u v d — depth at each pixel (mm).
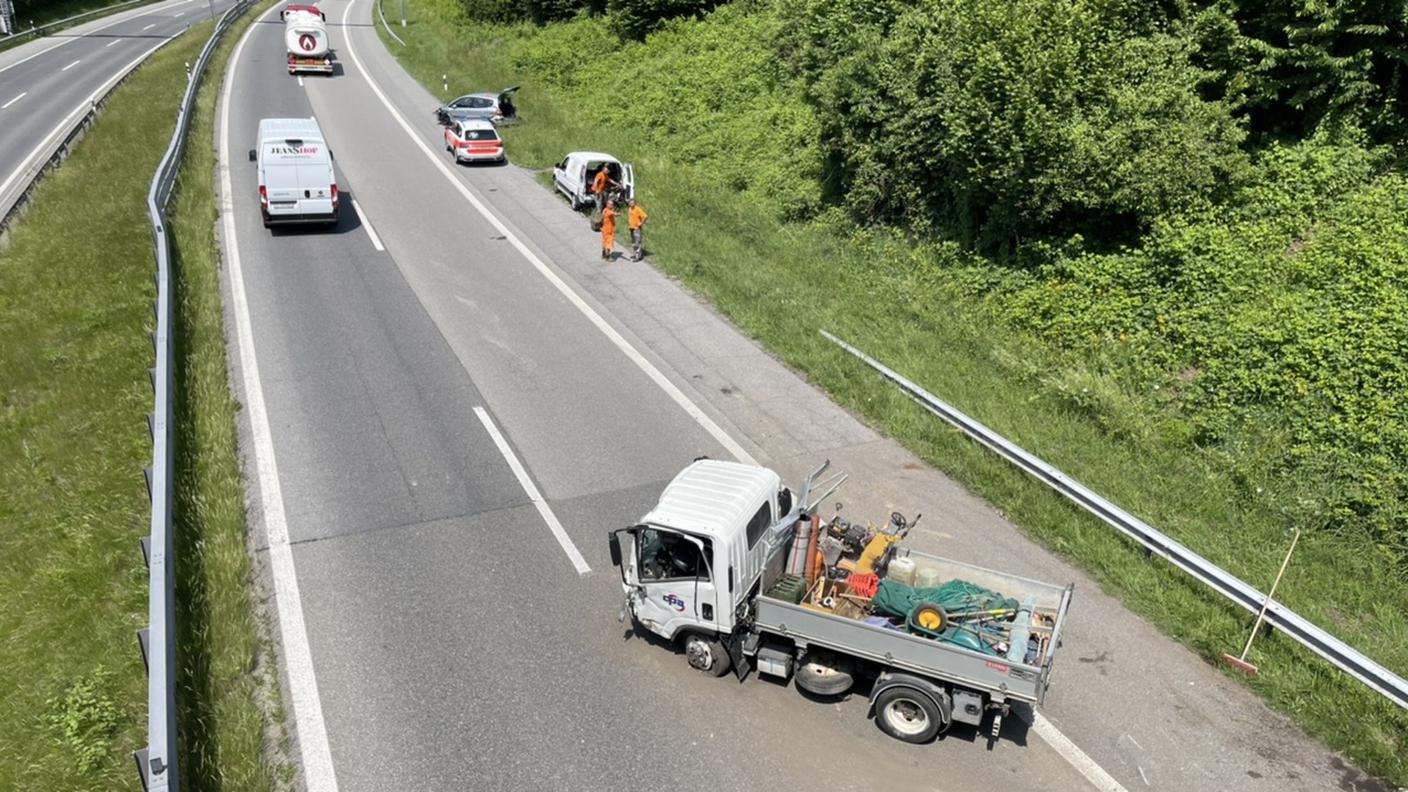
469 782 8383
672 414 15227
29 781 8398
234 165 28859
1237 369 14555
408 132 34250
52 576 11312
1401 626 10484
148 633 8828
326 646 10023
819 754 8727
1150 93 17938
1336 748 8758
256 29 56281
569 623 10477
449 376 16375
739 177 28172
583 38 43000
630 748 8773
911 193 22062
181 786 8102
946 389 15617
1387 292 14289
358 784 8367
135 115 33906
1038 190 17875
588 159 25766
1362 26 17156
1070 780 8406
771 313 18922
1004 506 12648
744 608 9445
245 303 19156
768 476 10328
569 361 17062
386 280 20734
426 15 56906
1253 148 19078
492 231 24266
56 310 18828
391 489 12977
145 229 22547
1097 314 17141
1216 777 8430
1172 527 11961
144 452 13773
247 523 12156
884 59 21828
